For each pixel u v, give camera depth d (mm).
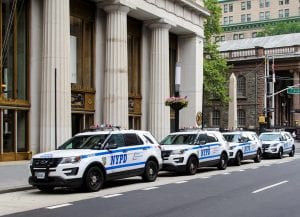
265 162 30609
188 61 39719
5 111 23688
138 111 34062
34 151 25031
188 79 39562
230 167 26328
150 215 11062
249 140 29125
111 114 29406
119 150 16781
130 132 17766
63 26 25391
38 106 25328
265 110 55250
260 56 72438
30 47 25078
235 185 17203
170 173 22328
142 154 18000
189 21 38281
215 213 11328
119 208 12078
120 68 29688
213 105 75062
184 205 12539
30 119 24906
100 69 30062
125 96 29875
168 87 35156
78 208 12156
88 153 15453
